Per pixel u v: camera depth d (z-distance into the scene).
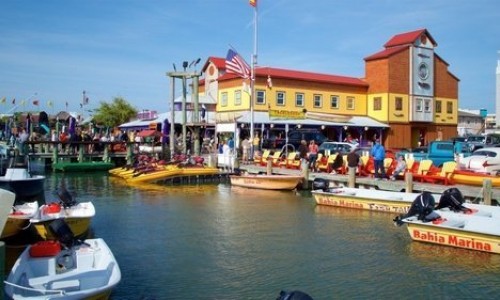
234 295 10.73
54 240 11.41
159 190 27.69
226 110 50.28
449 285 11.41
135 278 11.82
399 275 12.09
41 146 41.97
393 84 52.31
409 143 53.59
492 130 66.06
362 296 10.74
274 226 17.55
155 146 44.38
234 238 15.74
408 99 53.53
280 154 33.78
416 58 53.97
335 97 51.75
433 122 55.84
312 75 51.28
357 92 53.28
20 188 22.86
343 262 13.12
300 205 22.25
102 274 9.65
